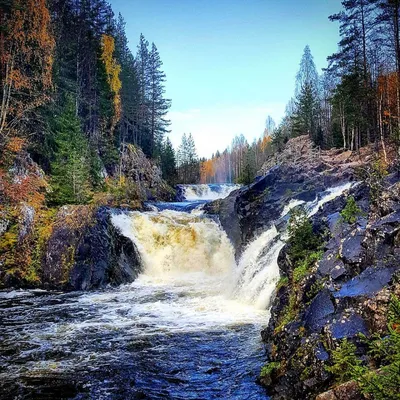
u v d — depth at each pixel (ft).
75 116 100.78
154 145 193.88
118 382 28.14
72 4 138.00
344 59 113.29
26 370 30.25
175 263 77.87
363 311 21.44
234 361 30.86
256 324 40.01
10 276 65.98
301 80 232.53
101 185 107.76
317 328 23.52
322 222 38.50
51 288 65.26
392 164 48.19
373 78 131.64
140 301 53.36
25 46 93.66
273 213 70.74
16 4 88.22
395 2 85.87
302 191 71.51
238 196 79.10
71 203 86.58
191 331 38.60
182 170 282.36
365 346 19.58
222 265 78.74
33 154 94.73
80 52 132.05
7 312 48.29
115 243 73.61
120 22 204.13
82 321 43.60
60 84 114.93
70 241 69.15
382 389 14.01
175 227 80.43
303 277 30.76
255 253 58.03
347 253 27.99
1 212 70.44
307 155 121.19
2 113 83.20
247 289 50.85
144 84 192.95
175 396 25.94
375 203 31.53
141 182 140.26
